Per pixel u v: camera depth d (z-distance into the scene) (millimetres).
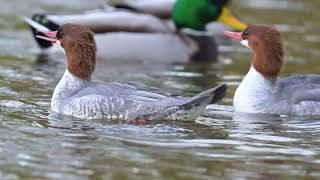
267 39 16656
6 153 12758
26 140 13500
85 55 15914
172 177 11867
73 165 12258
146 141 13648
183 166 12391
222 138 14078
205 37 23156
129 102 14930
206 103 14688
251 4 31078
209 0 23250
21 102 16469
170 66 22031
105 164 12344
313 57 23000
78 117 15227
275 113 16234
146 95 15000
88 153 12867
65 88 15852
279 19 28453
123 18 22984
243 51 24328
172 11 23922
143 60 22781
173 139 13852
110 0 30328
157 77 20172
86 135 13898
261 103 16328
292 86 16516
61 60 21672
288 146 13688
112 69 21266
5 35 24453
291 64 22016
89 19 22734
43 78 19234
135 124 14750
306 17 29016
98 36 22734
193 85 19141
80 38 15883
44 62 21266
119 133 14094
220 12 23594
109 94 15094
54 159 12516
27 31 25109
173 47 22859
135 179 11719
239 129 14797
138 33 22844
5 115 15234
